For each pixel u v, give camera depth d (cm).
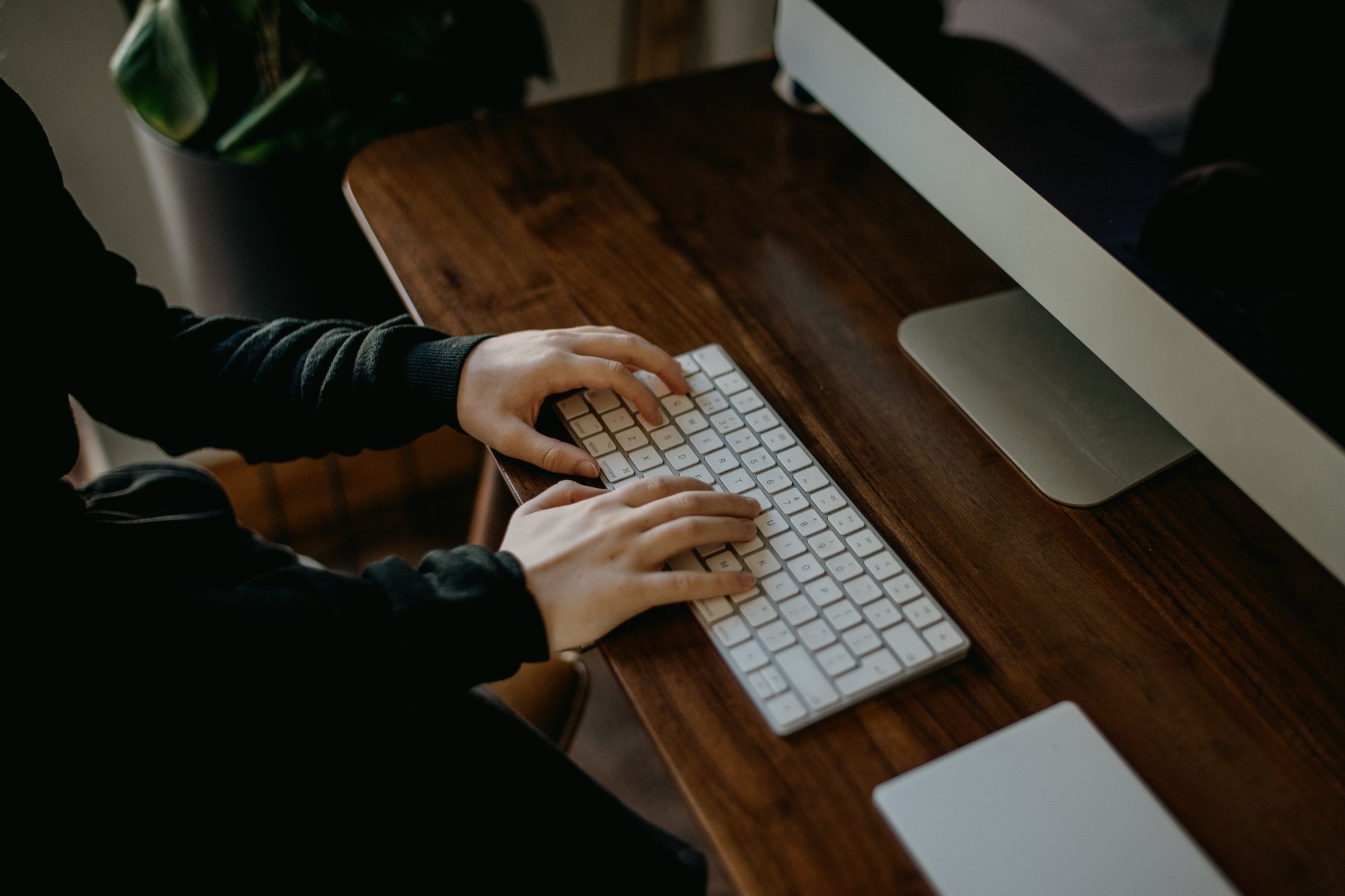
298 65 114
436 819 67
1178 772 53
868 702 56
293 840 63
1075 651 59
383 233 85
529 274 82
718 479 66
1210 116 56
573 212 88
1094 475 68
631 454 68
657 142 96
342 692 56
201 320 79
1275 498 56
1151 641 59
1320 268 53
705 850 122
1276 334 55
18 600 56
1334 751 55
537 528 62
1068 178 65
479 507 104
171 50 106
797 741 54
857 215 89
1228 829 51
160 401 75
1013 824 50
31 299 66
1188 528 65
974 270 85
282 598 58
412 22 106
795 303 81
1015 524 65
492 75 117
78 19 120
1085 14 62
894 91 77
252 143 110
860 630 58
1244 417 57
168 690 55
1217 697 57
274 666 56
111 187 135
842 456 69
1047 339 78
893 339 78
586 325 78
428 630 57
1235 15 54
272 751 60
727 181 92
